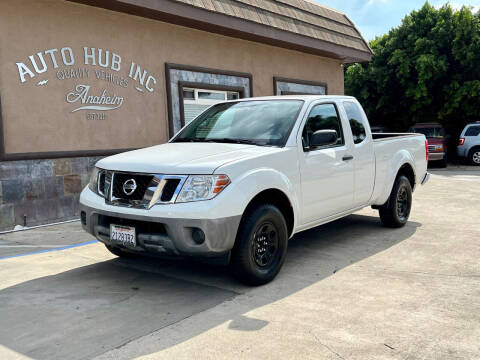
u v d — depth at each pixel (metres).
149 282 4.43
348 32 13.78
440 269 4.69
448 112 19.70
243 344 3.11
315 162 4.85
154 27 8.94
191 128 5.43
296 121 4.82
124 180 4.13
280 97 5.39
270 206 4.26
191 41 9.70
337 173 5.18
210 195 3.80
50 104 7.39
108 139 8.23
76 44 7.71
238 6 9.81
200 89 10.08
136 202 3.98
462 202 8.74
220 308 3.74
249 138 4.81
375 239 5.99
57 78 7.47
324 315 3.57
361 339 3.16
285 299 3.93
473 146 18.38
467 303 3.78
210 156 4.12
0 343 3.17
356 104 5.95
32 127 7.18
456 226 6.67
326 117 5.27
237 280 4.25
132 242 4.03
